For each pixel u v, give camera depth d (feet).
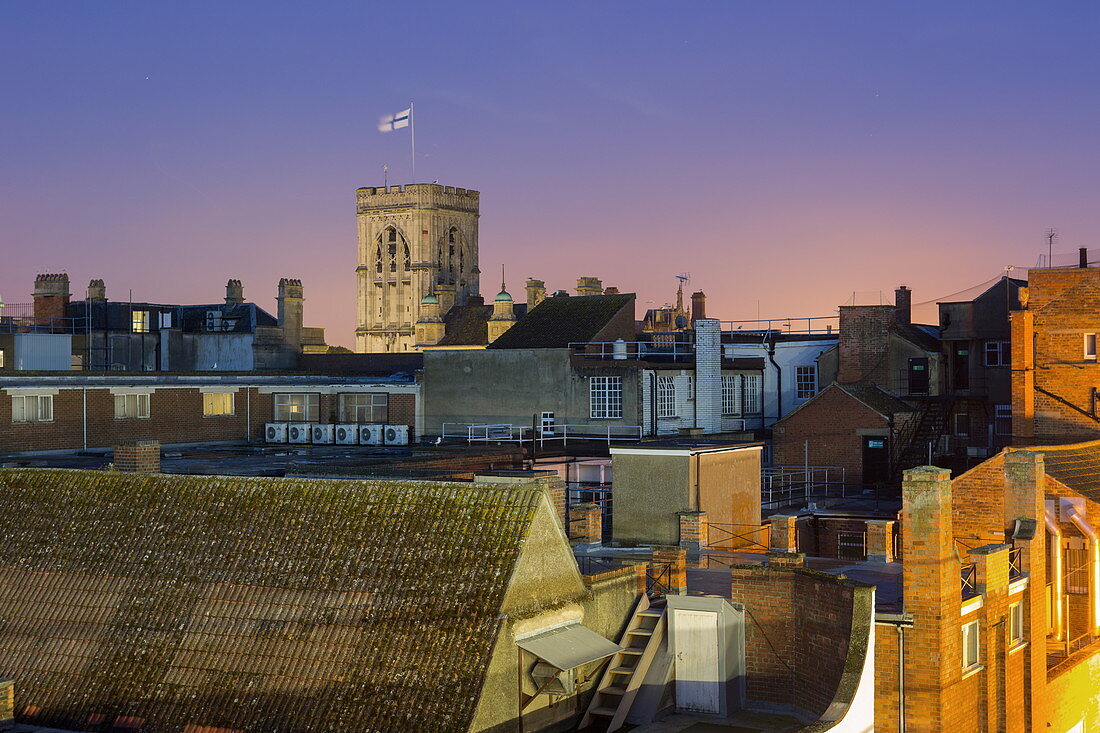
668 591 108.88
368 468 153.89
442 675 86.43
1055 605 124.16
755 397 260.83
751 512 154.30
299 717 86.63
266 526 101.35
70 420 203.72
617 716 96.27
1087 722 126.62
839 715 88.69
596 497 178.91
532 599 93.04
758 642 103.40
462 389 246.27
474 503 96.73
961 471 219.00
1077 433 193.47
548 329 257.96
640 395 228.22
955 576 97.66
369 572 94.58
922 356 241.55
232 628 94.07
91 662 95.30
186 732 88.28
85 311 321.52
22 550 106.63
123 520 106.52
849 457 221.25
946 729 94.84
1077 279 193.77
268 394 241.55
